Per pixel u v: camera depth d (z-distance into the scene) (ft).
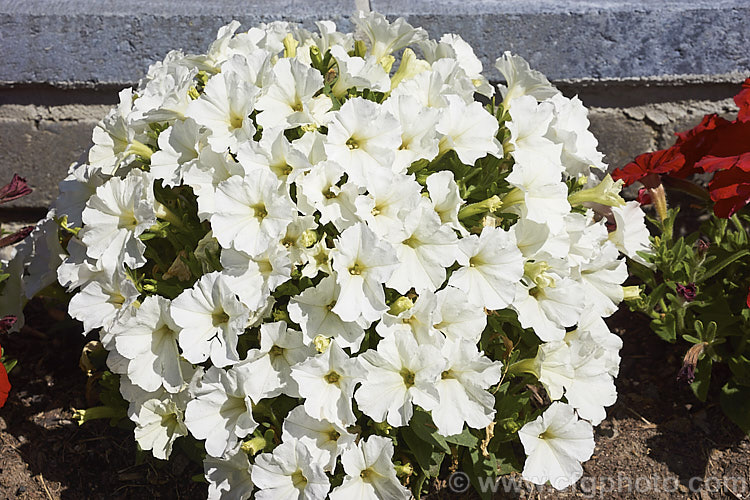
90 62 4.06
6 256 4.14
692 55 4.10
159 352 3.02
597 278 3.29
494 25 4.07
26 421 3.59
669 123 4.18
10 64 4.05
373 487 2.97
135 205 3.03
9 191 3.67
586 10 4.07
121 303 3.13
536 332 3.04
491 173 3.18
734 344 3.68
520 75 3.35
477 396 2.92
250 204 2.92
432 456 3.13
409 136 3.01
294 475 2.95
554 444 3.08
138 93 3.43
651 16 4.08
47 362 3.76
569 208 3.06
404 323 2.94
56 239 3.48
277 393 2.92
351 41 3.36
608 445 3.60
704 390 3.59
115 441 3.55
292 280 3.05
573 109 3.35
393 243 2.90
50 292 3.67
